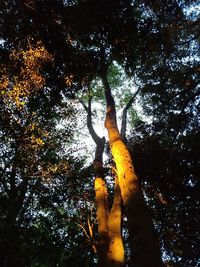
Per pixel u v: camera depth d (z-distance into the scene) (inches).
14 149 399.2
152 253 264.5
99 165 447.5
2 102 328.8
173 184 490.0
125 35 394.6
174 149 512.1
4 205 465.1
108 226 356.8
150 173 494.3
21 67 341.1
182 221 486.9
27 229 477.7
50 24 357.7
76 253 478.0
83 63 399.9
